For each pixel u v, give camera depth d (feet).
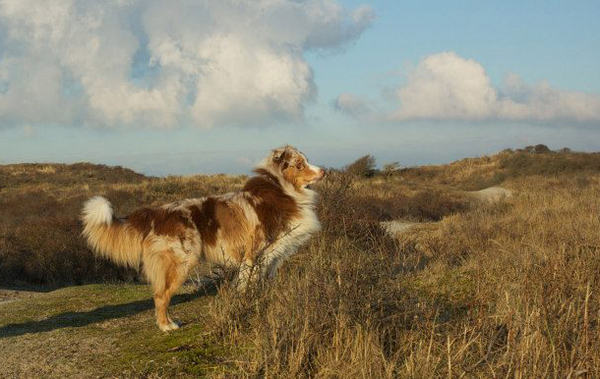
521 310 16.47
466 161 163.84
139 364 17.46
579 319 15.40
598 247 22.41
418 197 89.25
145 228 21.81
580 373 13.09
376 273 19.58
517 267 21.31
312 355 16.01
